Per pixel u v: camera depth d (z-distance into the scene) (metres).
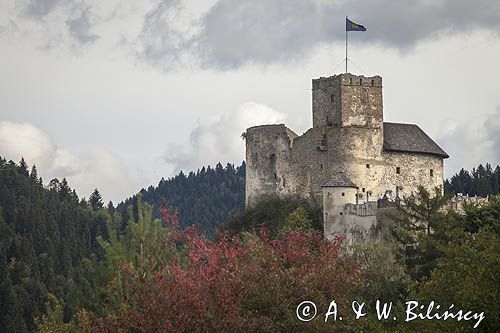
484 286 181.75
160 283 195.88
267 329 194.75
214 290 197.25
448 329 180.62
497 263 185.88
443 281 192.88
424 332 185.38
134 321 190.38
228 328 188.88
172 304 190.75
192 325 187.00
